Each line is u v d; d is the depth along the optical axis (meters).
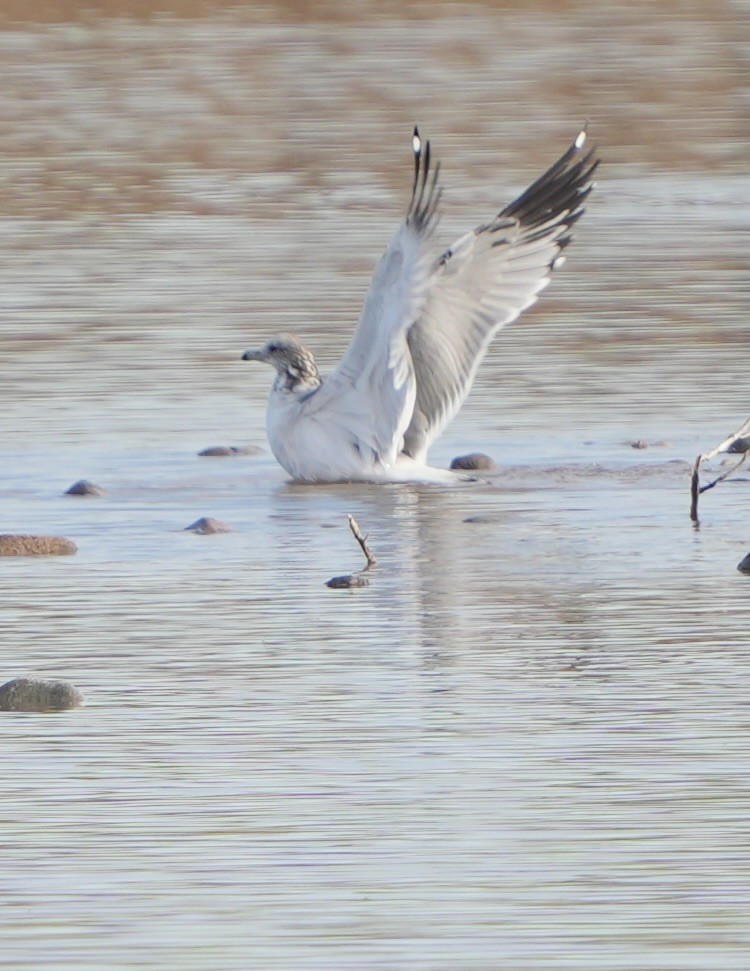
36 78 40.25
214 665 10.77
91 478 15.84
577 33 45.53
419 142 15.24
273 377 19.59
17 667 10.77
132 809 8.63
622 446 16.83
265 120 36.28
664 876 7.88
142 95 38.56
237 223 28.23
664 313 22.16
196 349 20.67
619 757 9.20
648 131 35.41
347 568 13.04
